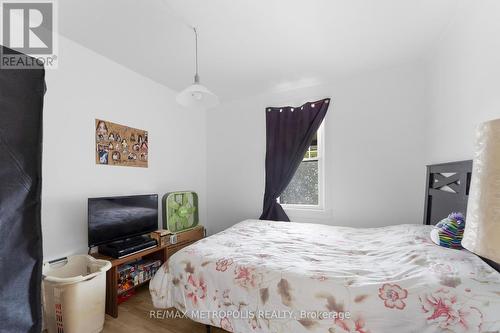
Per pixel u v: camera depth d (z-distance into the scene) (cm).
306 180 303
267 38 197
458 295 95
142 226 234
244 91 313
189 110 333
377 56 228
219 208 351
